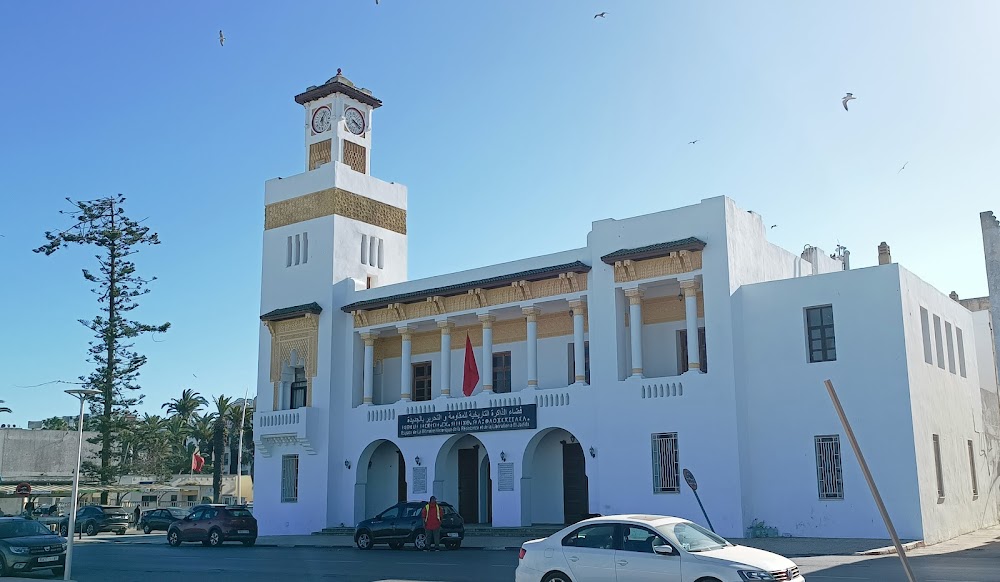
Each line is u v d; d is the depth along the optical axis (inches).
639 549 581.9
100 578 905.5
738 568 539.2
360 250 1722.4
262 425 1679.4
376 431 1571.1
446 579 804.0
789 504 1162.6
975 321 1654.8
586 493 1424.7
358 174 1749.5
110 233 2393.0
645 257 1286.9
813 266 1568.7
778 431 1186.0
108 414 2396.7
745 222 1302.9
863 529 1105.4
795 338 1193.4
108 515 1961.1
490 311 1470.2
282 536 1587.1
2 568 930.1
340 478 1604.3
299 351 1678.2
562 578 604.1
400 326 1579.7
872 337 1137.4
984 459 1419.8
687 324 1253.7
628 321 1344.7
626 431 1273.4
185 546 1439.5
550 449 1467.8
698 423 1213.7
